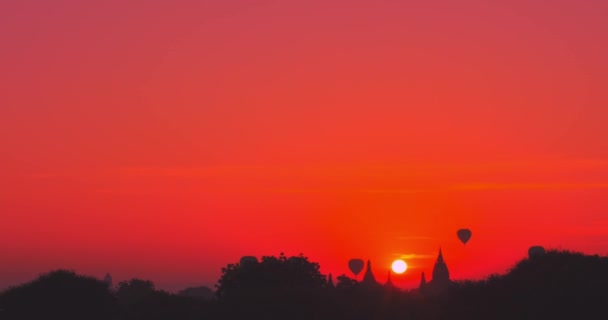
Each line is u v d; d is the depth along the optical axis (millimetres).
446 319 86625
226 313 100375
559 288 85500
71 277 111688
